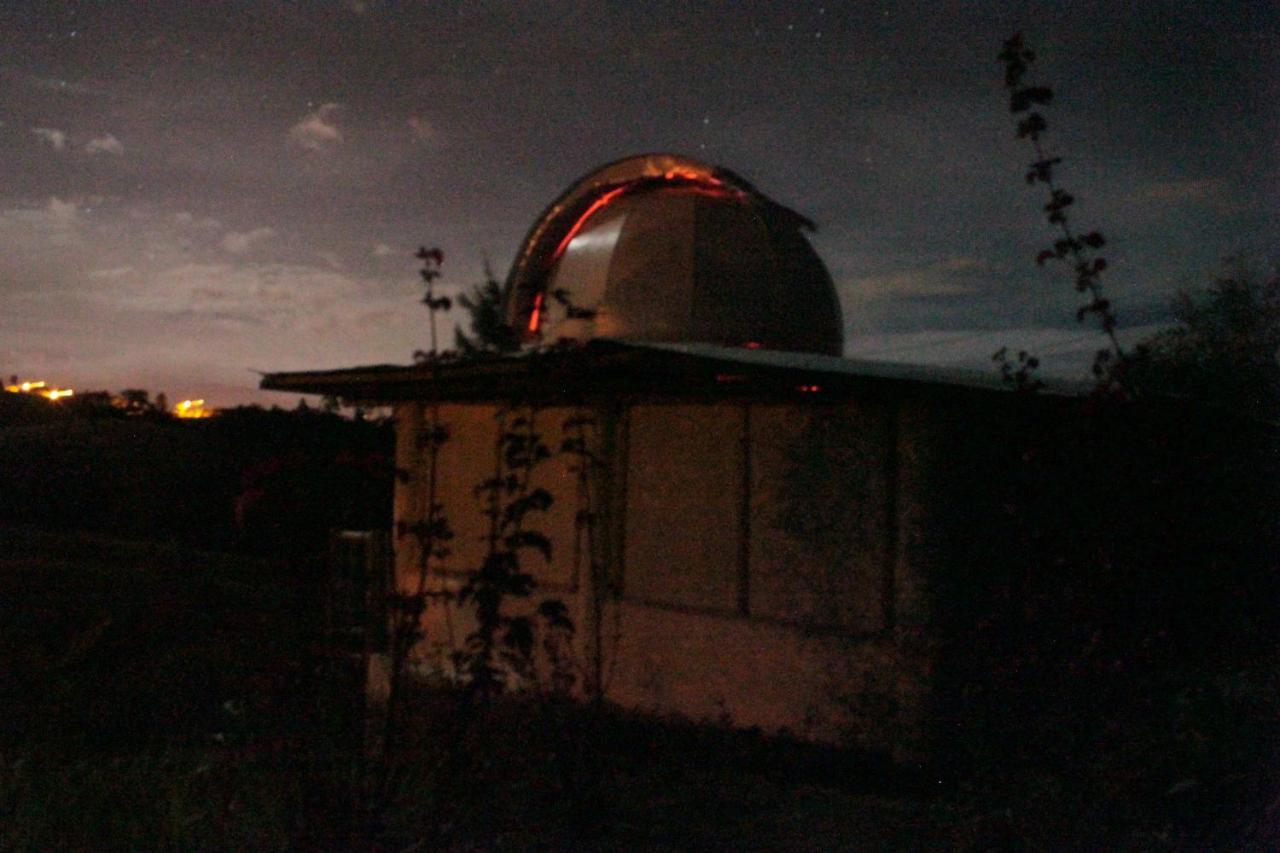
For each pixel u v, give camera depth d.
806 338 10.95
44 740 8.17
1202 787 4.95
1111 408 5.56
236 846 5.14
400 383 8.63
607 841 5.36
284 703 5.07
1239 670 6.73
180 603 14.26
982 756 5.71
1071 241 5.31
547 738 5.85
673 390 7.57
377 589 7.95
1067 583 5.87
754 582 7.96
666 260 10.60
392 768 5.18
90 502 25.31
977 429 7.29
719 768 7.07
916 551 7.00
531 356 6.31
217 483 26.12
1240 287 13.33
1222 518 8.08
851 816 5.75
